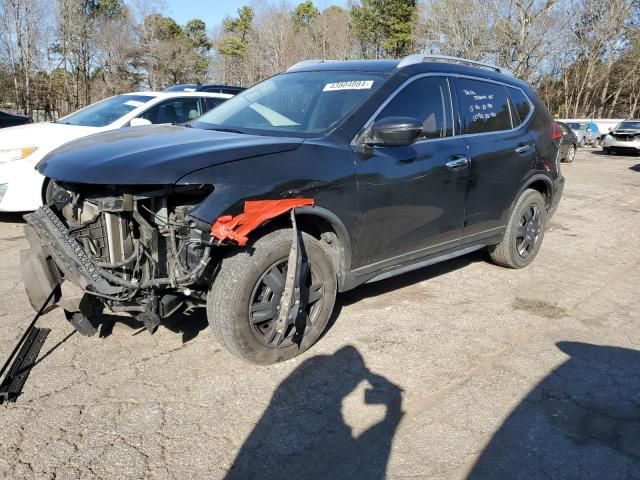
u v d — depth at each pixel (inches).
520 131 196.9
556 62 1546.5
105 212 119.5
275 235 125.0
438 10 1210.0
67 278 123.5
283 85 170.4
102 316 148.8
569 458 102.4
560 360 139.8
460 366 135.3
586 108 1776.6
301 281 129.5
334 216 133.6
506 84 198.5
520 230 205.6
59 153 132.0
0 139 241.6
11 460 97.3
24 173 236.2
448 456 102.0
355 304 172.7
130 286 115.6
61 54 1776.6
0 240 233.5
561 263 226.5
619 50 1641.2
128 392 119.5
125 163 114.2
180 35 2290.8
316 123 145.9
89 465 96.7
